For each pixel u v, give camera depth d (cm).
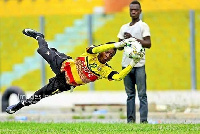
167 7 6925
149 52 6738
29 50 7238
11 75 7269
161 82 6706
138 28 4019
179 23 6719
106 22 6856
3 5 7500
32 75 7150
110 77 3116
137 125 3700
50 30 7062
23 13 7438
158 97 5856
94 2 7319
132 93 4109
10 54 7294
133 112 4119
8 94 6000
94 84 6712
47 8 7375
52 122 4128
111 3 7244
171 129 3441
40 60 7025
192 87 6606
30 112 5775
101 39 6856
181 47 6700
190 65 6625
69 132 3338
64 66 3186
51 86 3256
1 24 7325
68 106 6353
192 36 6612
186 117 4988
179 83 6656
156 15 6756
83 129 3509
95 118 5181
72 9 7319
